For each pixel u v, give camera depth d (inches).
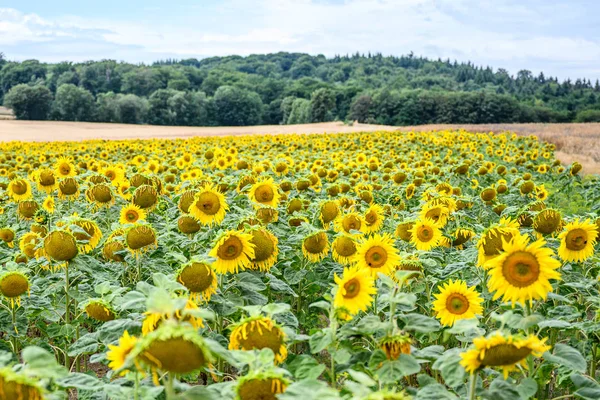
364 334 157.2
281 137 1465.3
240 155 766.5
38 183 377.4
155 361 101.9
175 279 173.6
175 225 313.3
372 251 203.5
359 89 7017.7
